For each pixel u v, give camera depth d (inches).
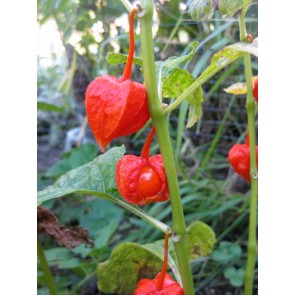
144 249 14.4
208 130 26.7
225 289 21.2
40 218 14.0
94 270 19.3
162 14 25.2
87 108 8.7
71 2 25.3
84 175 11.9
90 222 23.9
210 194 24.2
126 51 25.6
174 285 10.3
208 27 24.2
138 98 8.5
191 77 12.3
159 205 23.0
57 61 34.6
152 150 25.9
